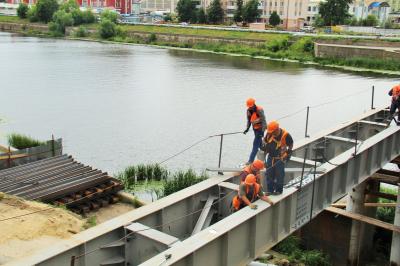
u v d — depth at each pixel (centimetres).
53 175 2141
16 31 15562
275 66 8525
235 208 1208
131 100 5116
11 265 899
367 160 1686
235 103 5022
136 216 1092
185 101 5094
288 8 14888
